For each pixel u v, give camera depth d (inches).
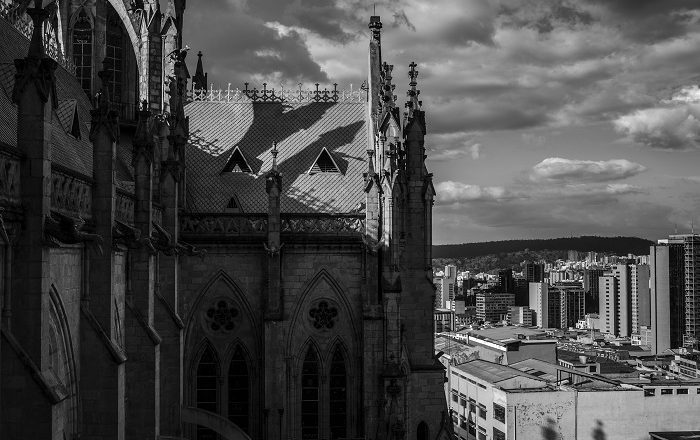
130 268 1855.3
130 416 1809.8
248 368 2477.9
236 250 2481.5
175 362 2082.9
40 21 1262.3
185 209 2532.0
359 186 2696.9
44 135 1242.0
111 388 1542.8
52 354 1422.2
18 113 1240.8
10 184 1196.5
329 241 2469.2
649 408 5196.9
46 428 1161.4
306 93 2962.6
